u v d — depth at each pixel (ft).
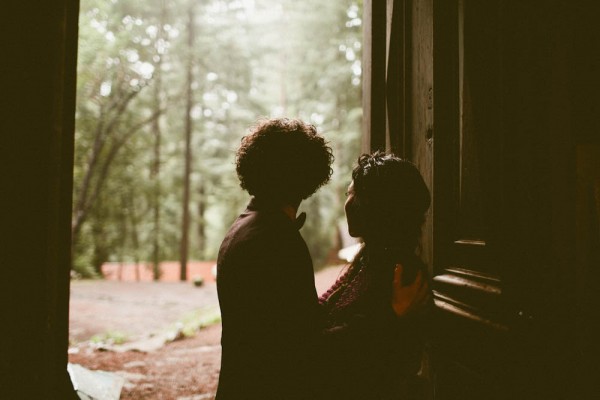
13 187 6.00
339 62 68.85
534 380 5.12
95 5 56.59
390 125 8.71
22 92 6.04
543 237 5.09
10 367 5.98
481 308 5.96
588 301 4.72
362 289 5.03
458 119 6.89
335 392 4.62
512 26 5.47
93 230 79.87
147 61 65.57
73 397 6.63
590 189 4.71
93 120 65.67
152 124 97.55
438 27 7.16
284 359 4.53
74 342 24.94
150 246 96.02
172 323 32.65
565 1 4.87
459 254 6.72
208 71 85.46
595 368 4.68
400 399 7.33
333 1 67.31
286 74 86.43
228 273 4.84
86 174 67.82
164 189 92.63
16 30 6.03
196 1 77.87
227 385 4.86
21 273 6.02
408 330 4.90
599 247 4.65
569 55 4.84
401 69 8.45
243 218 5.10
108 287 55.36
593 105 4.83
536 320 5.08
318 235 73.31
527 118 5.24
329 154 5.30
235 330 4.78
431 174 7.29
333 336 4.61
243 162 5.18
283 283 4.55
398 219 5.23
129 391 15.40
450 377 6.64
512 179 5.45
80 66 57.93
